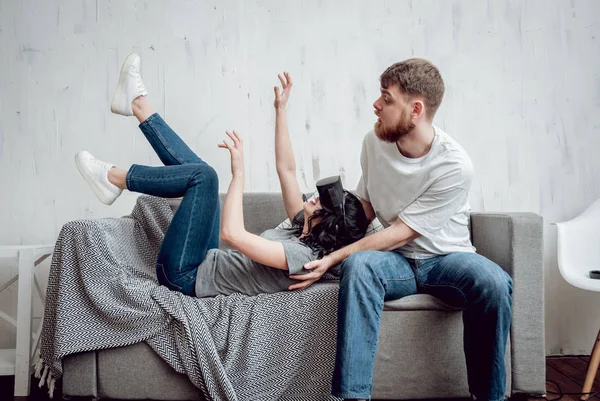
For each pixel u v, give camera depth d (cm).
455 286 157
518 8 250
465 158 169
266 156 246
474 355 153
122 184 187
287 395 158
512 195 247
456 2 249
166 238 174
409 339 164
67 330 159
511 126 248
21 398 182
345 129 247
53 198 241
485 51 249
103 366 162
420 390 163
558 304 245
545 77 249
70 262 163
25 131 241
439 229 168
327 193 169
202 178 178
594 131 249
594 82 249
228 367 155
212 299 166
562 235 213
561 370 219
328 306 160
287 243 166
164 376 160
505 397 167
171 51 245
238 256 173
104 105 243
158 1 245
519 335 167
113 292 161
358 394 143
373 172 185
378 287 152
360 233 177
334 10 248
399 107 165
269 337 159
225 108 246
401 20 249
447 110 247
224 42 246
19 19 242
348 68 248
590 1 250
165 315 158
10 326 238
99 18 243
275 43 247
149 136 198
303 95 247
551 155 248
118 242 175
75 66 243
